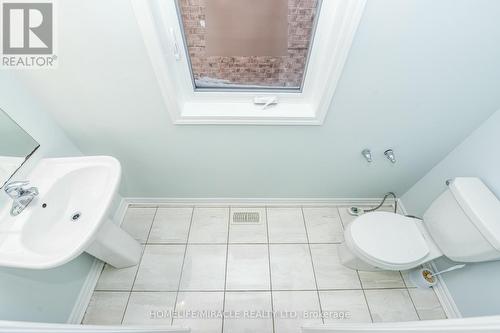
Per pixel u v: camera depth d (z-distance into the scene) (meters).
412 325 0.75
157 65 1.06
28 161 1.11
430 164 1.66
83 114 1.27
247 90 1.36
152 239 1.79
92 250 1.33
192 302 1.50
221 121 1.33
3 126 0.99
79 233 0.97
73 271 1.39
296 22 1.09
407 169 1.71
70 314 1.36
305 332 1.35
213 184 1.83
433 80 1.15
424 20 0.94
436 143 1.50
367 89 1.19
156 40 0.99
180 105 1.30
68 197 1.13
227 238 1.82
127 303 1.49
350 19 0.93
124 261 1.57
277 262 1.69
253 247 1.77
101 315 1.44
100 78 1.12
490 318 0.58
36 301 1.14
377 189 1.91
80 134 1.39
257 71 1.28
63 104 1.21
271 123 1.34
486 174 1.30
